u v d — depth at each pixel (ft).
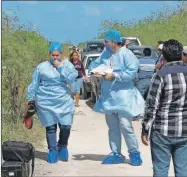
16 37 107.34
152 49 94.58
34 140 54.75
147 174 42.16
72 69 45.29
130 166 44.78
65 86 45.70
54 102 45.39
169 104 30.14
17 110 60.23
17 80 63.21
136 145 45.01
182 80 30.14
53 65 45.62
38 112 46.14
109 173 42.47
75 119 72.74
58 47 45.50
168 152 30.50
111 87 44.32
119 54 44.24
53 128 45.96
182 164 30.45
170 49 30.63
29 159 39.11
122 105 43.93
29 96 45.80
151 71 71.77
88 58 102.78
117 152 45.91
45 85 45.55
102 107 45.01
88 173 42.42
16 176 37.22
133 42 118.93
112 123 45.60
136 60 44.14
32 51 112.06
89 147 53.52
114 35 44.19
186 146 30.37
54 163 45.83
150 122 30.37
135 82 71.10
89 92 99.40
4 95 60.95
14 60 70.38
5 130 55.42
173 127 30.07
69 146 53.88
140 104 44.55
